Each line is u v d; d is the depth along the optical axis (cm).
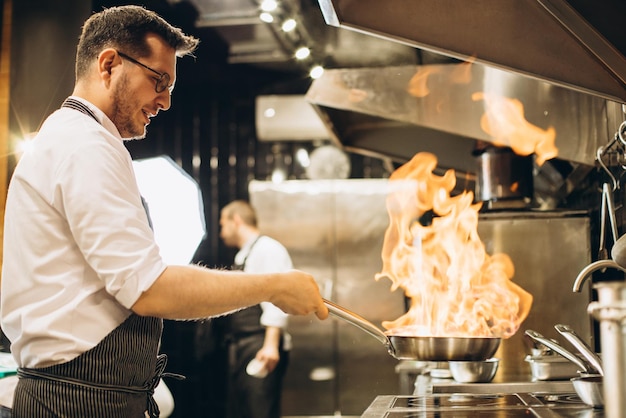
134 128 165
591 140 241
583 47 166
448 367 262
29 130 363
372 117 340
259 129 527
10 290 150
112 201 139
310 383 500
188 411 505
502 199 278
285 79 529
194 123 535
